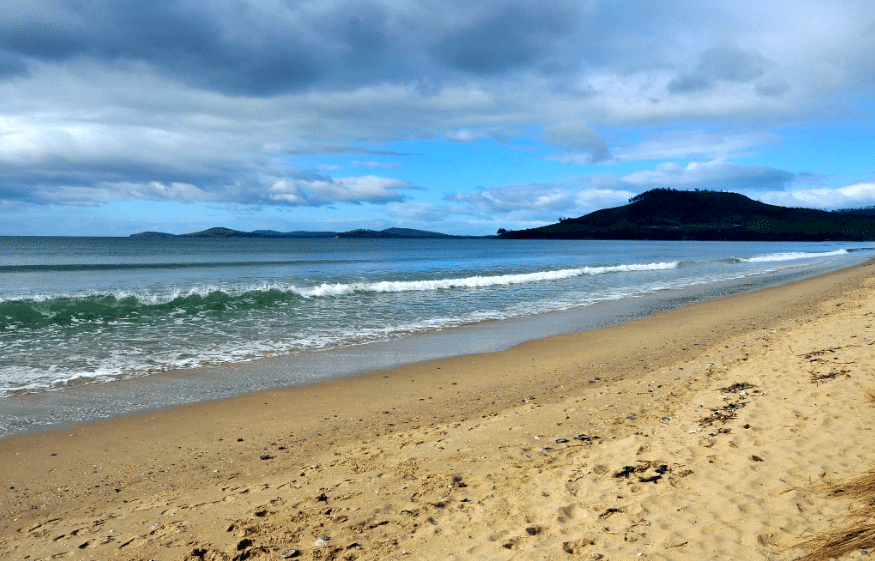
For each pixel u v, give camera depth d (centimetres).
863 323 1170
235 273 3322
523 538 371
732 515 377
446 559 349
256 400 789
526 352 1132
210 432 654
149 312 1625
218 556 364
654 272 3578
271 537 389
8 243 10112
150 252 6625
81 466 548
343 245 11819
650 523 379
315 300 1981
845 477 410
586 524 386
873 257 5884
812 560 310
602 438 579
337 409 748
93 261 4591
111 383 872
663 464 482
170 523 417
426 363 1034
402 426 672
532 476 481
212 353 1106
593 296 2166
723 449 504
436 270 3756
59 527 416
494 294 2214
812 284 2591
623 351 1129
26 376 908
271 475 518
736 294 2231
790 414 586
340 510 431
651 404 705
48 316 1492
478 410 734
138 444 612
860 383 667
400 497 452
